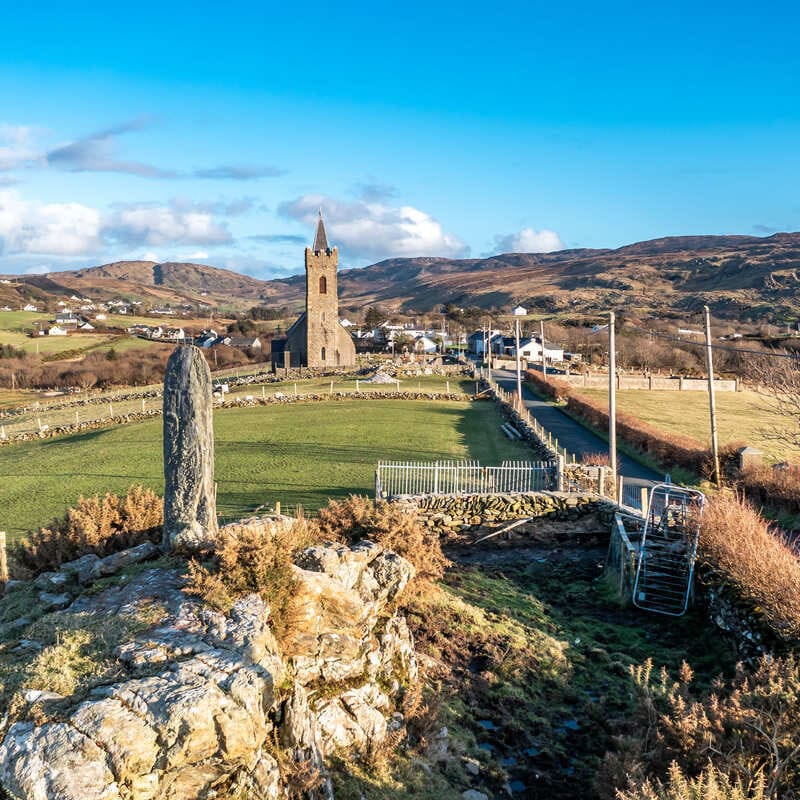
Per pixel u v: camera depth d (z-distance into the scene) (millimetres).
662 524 16953
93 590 9172
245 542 9000
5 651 7602
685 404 62031
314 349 88812
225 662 6871
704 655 12641
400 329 185250
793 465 23953
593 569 18016
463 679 11031
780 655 10391
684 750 7742
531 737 9820
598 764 9016
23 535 20438
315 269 88562
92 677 6699
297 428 39906
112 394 75688
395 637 10078
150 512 12242
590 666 12102
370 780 7910
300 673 8203
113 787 5602
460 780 8578
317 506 21906
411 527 13273
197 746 6012
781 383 28984
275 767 6691
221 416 46969
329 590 9031
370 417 44000
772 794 6867
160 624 7684
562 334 142750
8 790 5480
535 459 30344
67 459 35156
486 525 20344
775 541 14086
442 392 58906
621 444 36875
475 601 14500
